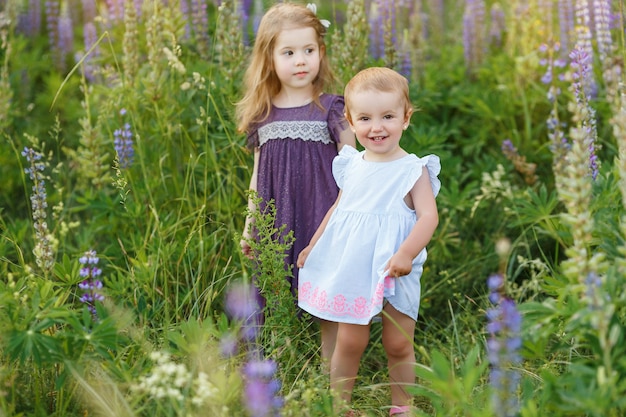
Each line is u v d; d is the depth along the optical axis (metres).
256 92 3.55
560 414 2.38
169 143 4.29
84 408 2.79
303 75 3.42
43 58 6.21
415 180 2.92
